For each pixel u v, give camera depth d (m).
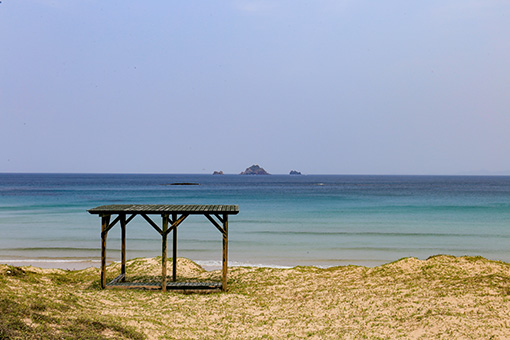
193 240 39.31
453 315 14.35
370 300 17.09
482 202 82.38
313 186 184.25
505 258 31.44
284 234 42.50
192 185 195.00
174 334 13.06
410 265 21.42
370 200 88.12
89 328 12.09
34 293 14.74
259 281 21.53
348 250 34.59
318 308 16.75
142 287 19.11
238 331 14.00
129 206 19.86
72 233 42.41
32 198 90.94
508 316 13.95
